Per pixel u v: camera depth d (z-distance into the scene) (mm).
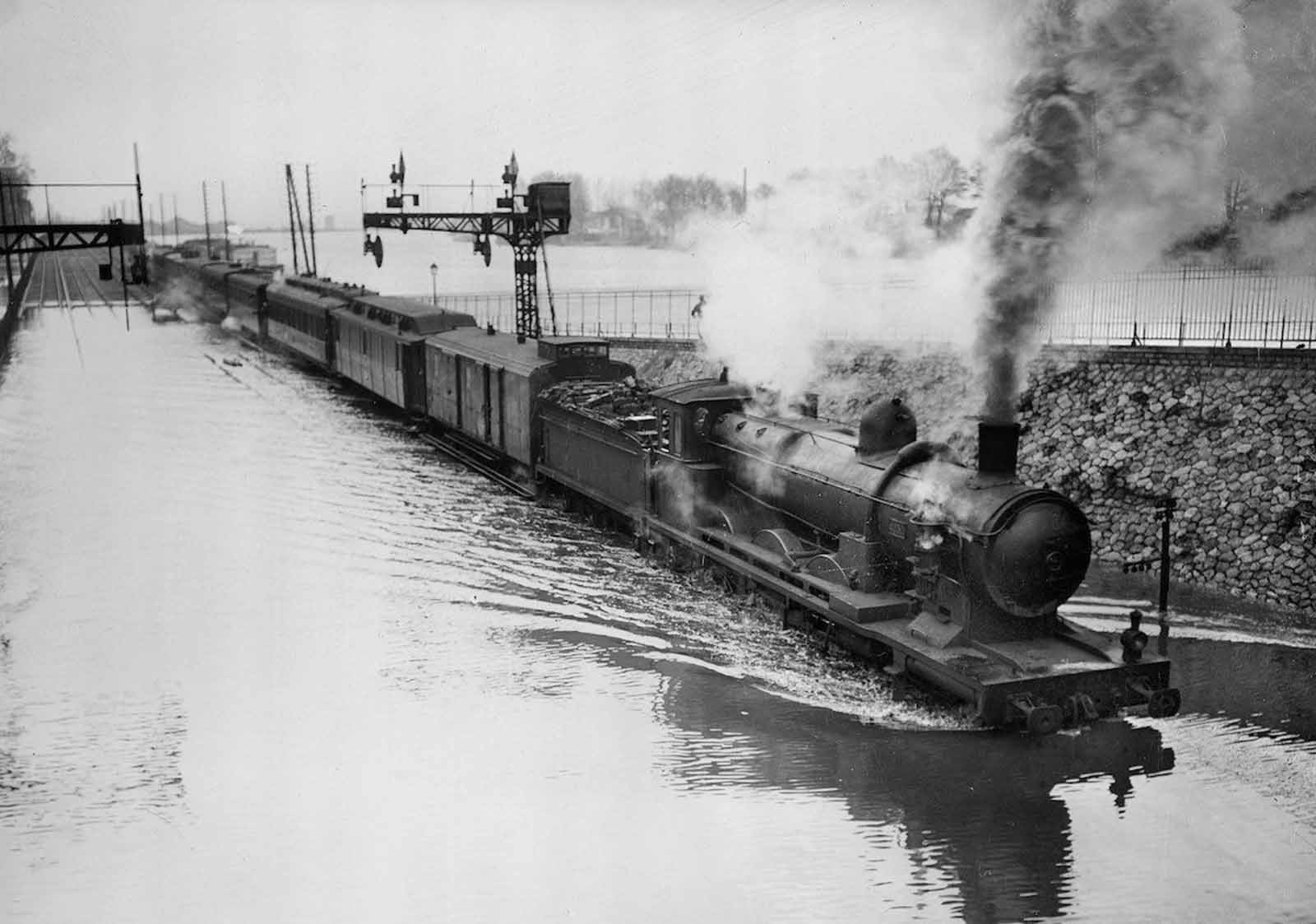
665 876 10945
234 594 20375
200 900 10609
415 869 11141
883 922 10117
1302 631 17891
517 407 29281
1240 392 22266
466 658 17188
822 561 17344
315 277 59562
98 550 23047
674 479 21562
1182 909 10258
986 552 14125
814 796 12617
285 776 13258
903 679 15352
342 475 30672
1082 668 13789
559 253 133875
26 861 11352
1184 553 20891
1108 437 23688
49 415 38438
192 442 34562
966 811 12227
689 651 17453
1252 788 12711
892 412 16875
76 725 14750
